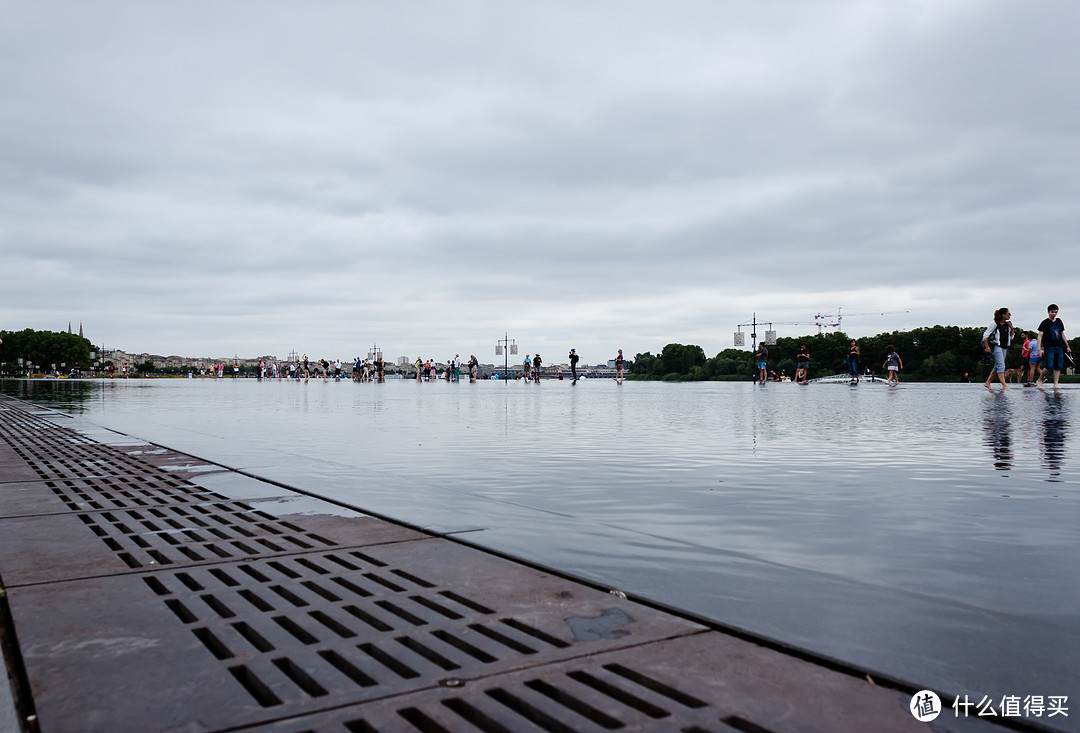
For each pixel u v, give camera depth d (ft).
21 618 8.66
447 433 33.19
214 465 22.44
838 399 72.08
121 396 85.40
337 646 7.77
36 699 6.50
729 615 8.62
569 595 9.50
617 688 6.70
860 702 6.42
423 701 6.47
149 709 6.31
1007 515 14.61
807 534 12.94
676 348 438.81
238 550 12.05
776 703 6.40
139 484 18.89
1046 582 10.04
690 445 27.76
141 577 10.49
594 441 29.07
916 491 17.47
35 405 62.18
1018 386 108.99
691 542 12.41
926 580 10.13
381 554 11.66
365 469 21.29
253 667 7.19
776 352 373.20
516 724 6.07
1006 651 7.55
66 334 501.97
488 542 12.39
